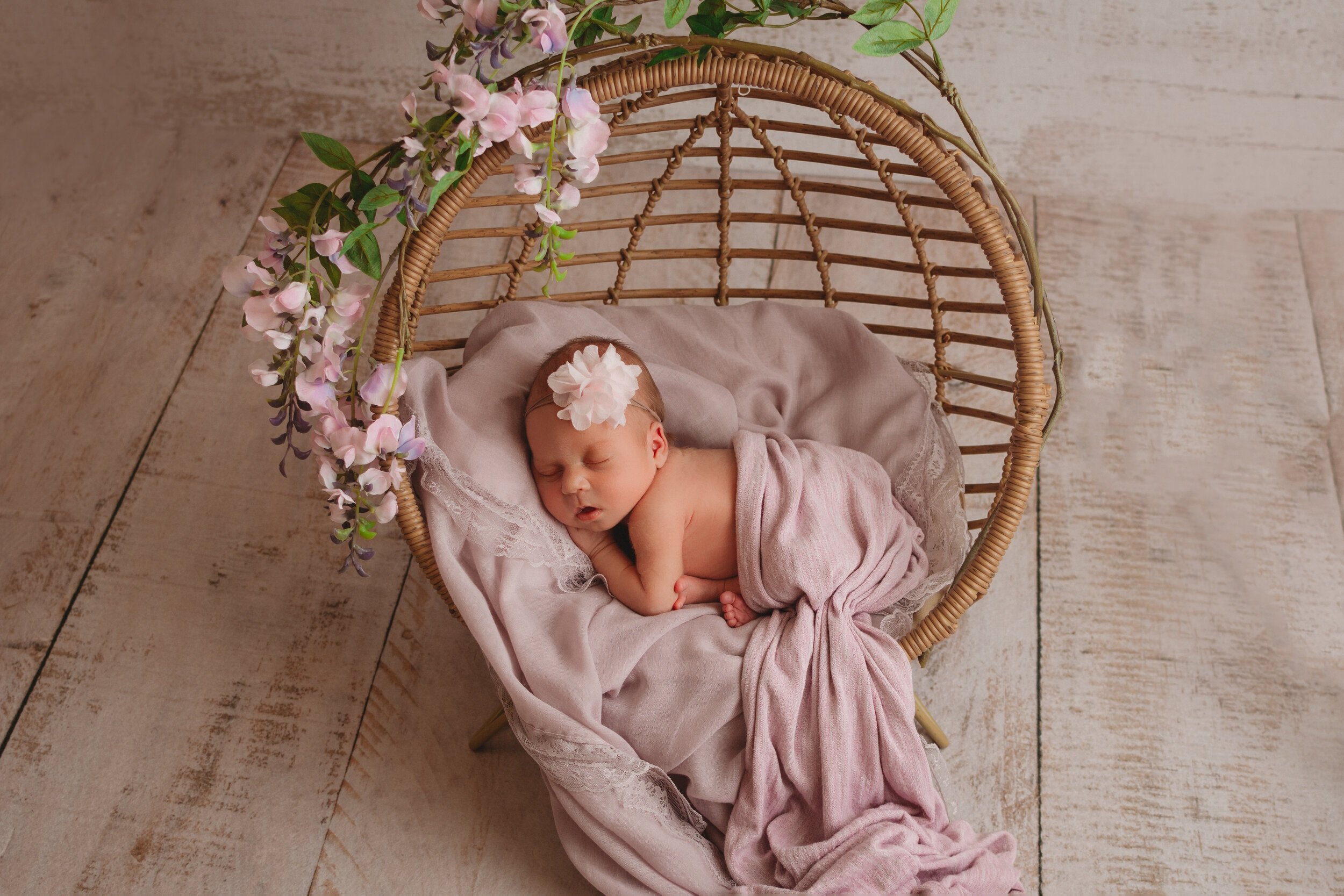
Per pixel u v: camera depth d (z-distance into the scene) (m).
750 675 1.31
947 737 1.50
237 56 2.23
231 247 2.10
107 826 1.42
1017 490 1.33
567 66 1.18
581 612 1.37
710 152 1.56
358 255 1.17
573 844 1.33
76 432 1.83
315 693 1.55
